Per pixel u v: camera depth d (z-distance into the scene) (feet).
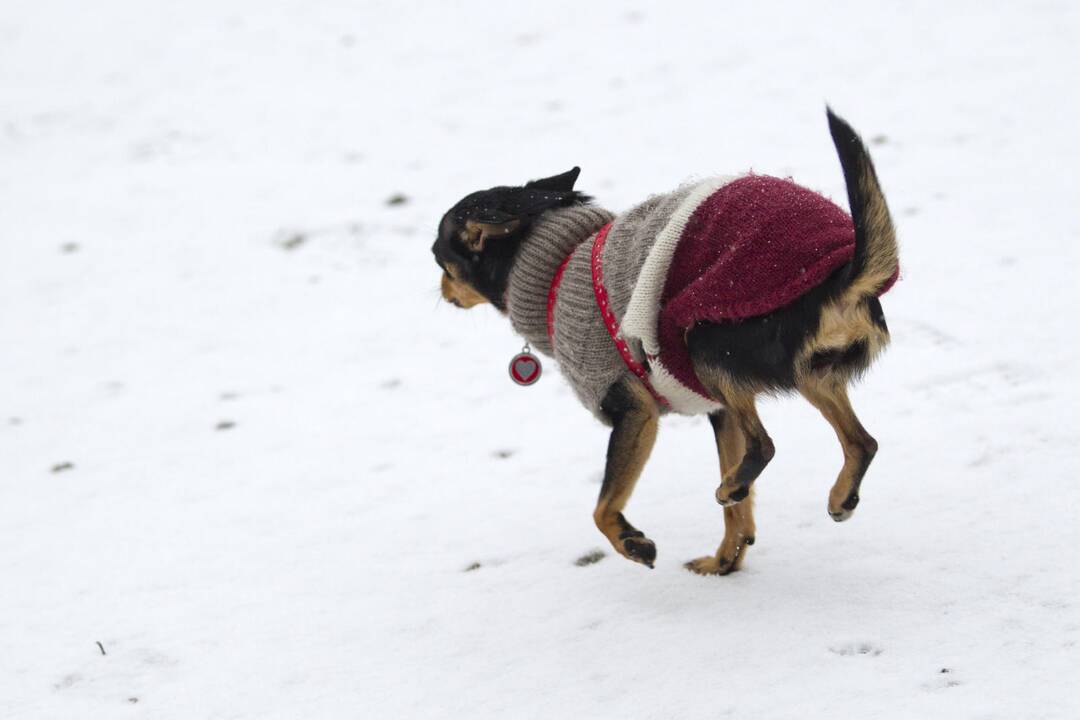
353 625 19.95
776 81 48.11
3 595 22.22
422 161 46.29
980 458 22.08
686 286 17.37
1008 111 41.70
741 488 18.28
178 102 56.65
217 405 30.66
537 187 22.16
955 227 33.99
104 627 20.68
